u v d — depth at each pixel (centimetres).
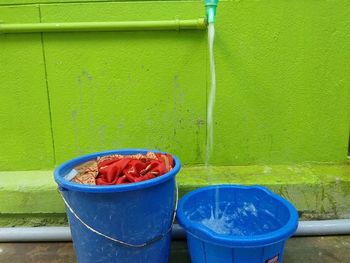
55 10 121
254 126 132
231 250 85
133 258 93
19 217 127
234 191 113
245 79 128
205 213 113
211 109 125
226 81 128
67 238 121
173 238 121
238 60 126
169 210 97
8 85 128
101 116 131
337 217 127
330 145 135
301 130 133
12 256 114
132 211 88
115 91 129
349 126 133
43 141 133
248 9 121
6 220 127
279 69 127
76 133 133
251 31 123
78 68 126
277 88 129
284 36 124
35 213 126
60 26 119
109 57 125
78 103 130
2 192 123
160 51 125
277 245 88
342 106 131
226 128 132
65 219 128
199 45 124
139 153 114
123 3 121
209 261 91
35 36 123
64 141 134
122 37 124
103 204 86
